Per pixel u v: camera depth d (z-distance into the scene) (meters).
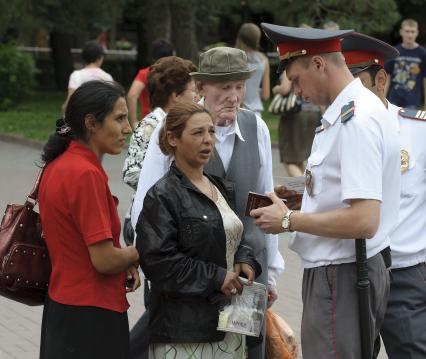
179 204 5.94
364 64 6.93
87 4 41.91
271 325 7.18
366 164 5.68
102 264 5.72
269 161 7.07
